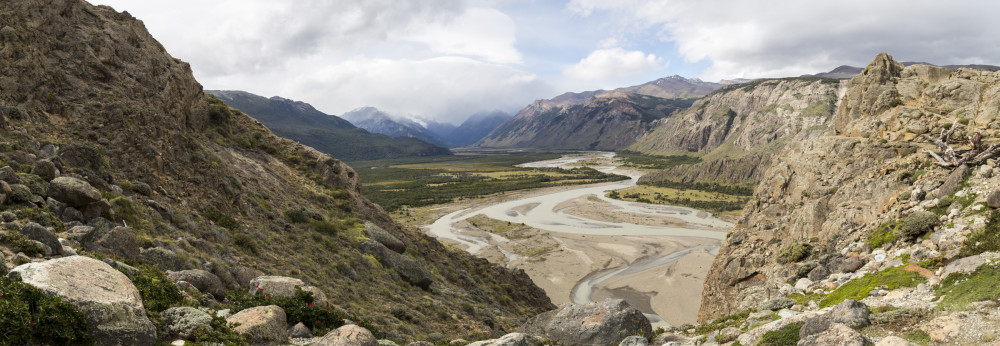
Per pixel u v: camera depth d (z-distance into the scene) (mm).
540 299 65438
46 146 30938
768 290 35375
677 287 74938
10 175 23547
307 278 34938
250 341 16547
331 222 50875
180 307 16953
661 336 20250
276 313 18500
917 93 41719
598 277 83188
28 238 18438
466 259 65500
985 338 12812
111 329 13258
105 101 38844
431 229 132250
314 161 62938
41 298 12633
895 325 15188
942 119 36938
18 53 35375
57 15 41500
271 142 63469
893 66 45625
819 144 43562
